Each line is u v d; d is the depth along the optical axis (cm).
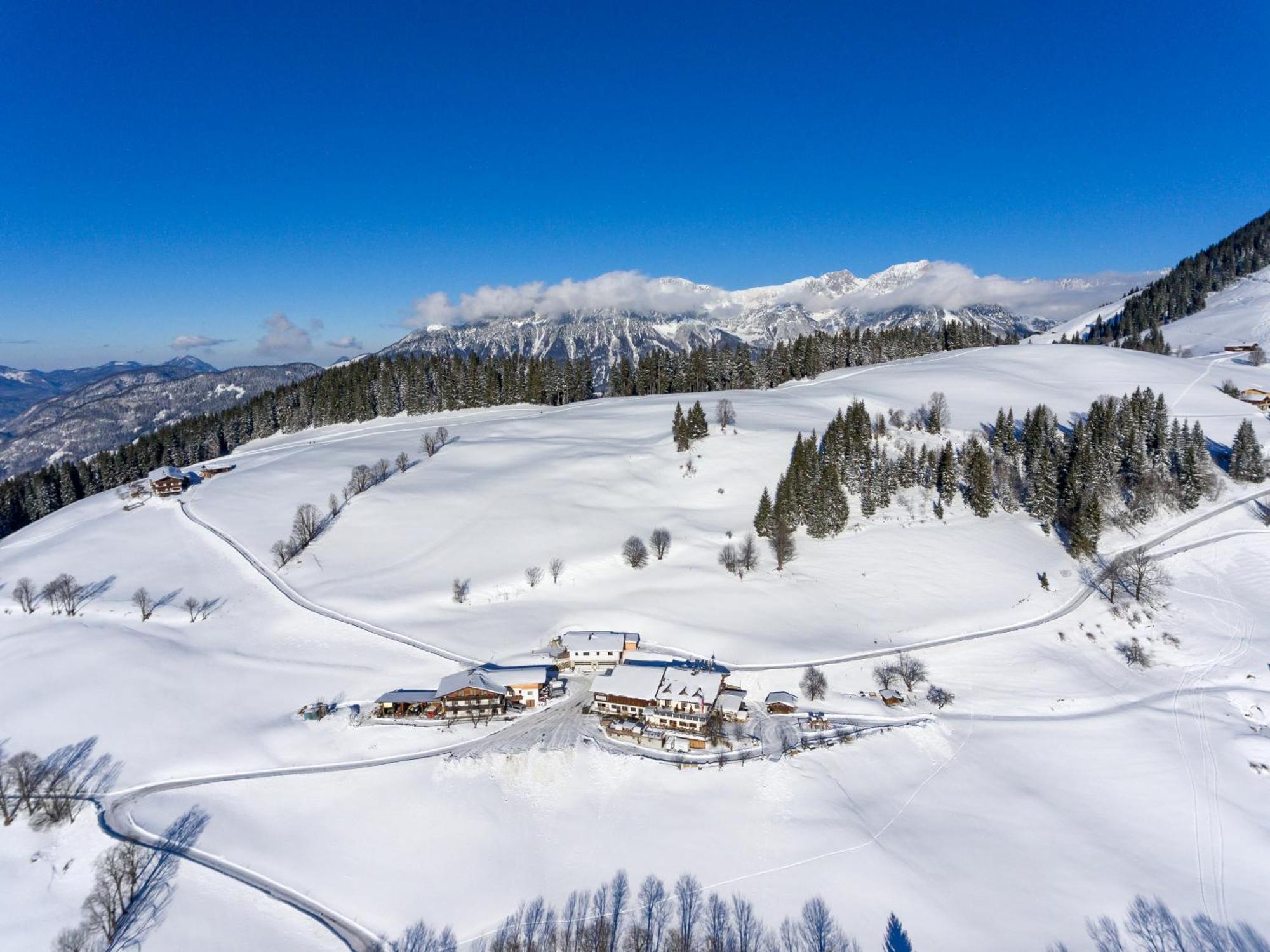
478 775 8038
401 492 15675
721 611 11219
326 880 7062
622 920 6494
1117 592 11419
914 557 12519
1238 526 13112
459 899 6825
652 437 18375
